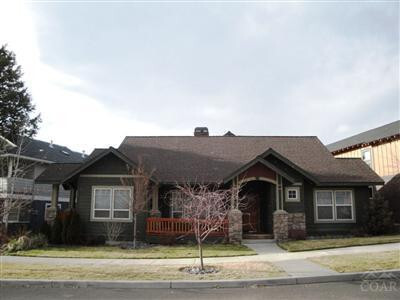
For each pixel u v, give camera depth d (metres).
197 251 15.53
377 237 18.30
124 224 19.59
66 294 8.89
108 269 11.38
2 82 37.38
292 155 23.62
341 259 12.19
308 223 21.03
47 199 29.16
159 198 21.12
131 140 25.77
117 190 19.95
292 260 12.65
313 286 9.40
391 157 26.22
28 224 26.53
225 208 19.02
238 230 18.28
